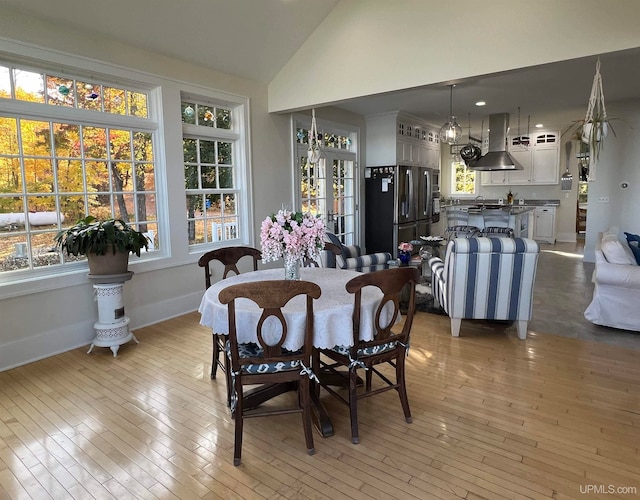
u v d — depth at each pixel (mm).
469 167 7691
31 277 3406
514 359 3320
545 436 2297
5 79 3209
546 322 4203
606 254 4066
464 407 2611
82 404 2689
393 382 2936
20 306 3295
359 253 4648
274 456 2156
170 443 2271
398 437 2305
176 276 4496
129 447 2238
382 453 2168
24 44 3184
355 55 4531
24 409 2631
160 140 4266
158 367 3244
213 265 4902
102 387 2920
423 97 6043
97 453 2189
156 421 2492
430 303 4777
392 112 7152
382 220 7480
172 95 4309
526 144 9781
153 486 1942
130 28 3730
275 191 5691
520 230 8102
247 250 3404
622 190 6793
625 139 6668
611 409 2568
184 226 4547
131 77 3920
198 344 3715
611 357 3342
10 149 3260
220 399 2750
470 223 7941
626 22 3072
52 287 3457
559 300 4957
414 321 4242
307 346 2121
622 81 5250
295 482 1956
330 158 6750
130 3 3502
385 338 2379
